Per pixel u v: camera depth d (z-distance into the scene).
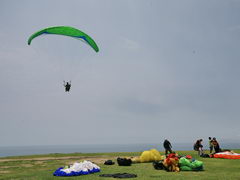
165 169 14.13
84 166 13.19
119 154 28.03
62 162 20.44
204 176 11.77
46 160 22.34
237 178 11.03
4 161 21.52
